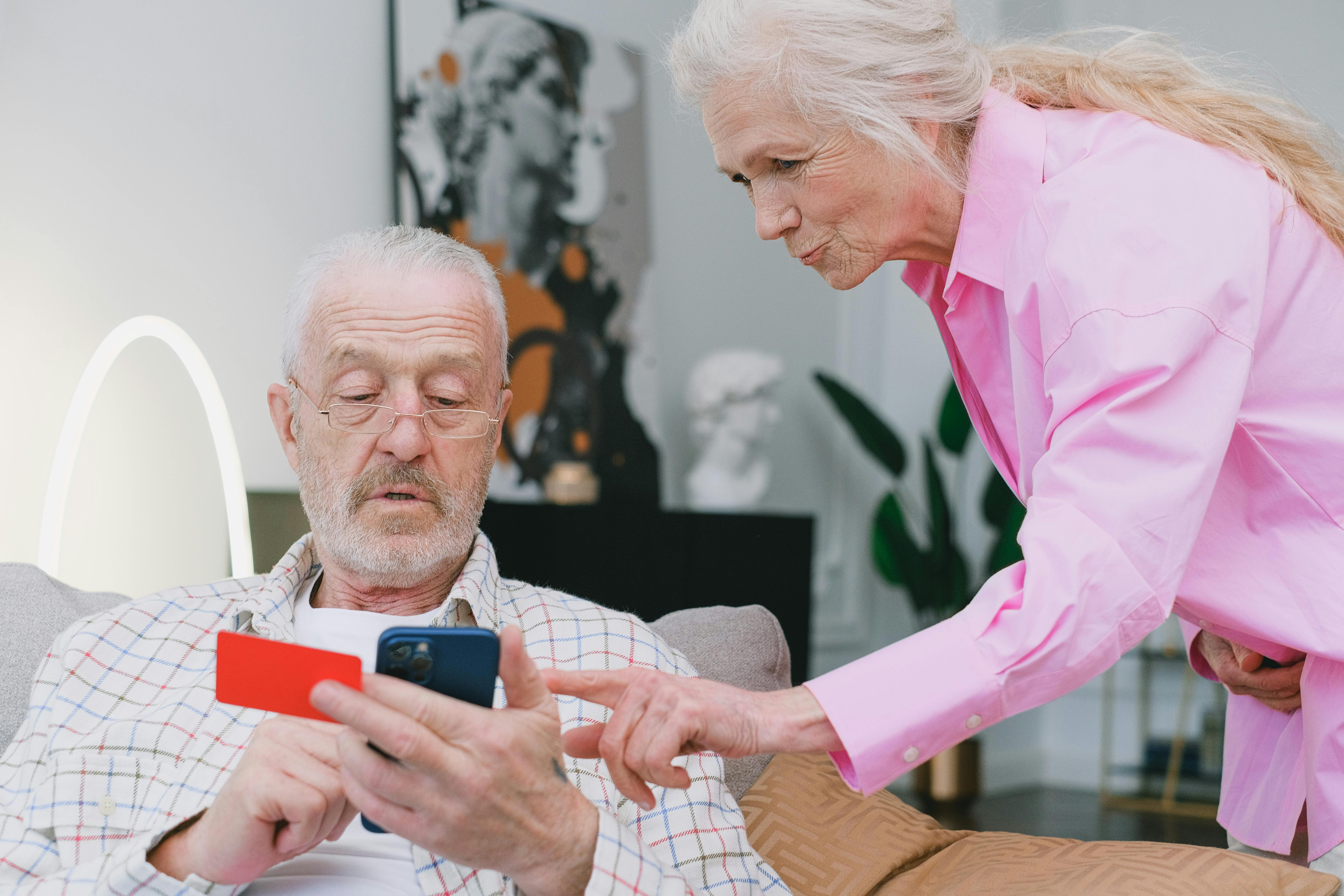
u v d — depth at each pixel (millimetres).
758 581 3010
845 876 1136
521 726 738
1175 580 859
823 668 4180
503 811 745
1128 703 4496
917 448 4508
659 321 3602
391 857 1033
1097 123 1028
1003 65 1142
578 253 3270
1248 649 1130
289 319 1188
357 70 2744
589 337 3289
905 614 4617
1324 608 977
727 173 1100
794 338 4133
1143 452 871
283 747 834
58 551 1735
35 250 2129
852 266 1107
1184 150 962
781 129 1021
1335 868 1035
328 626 1184
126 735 1073
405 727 693
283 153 2574
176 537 2320
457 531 1157
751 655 1353
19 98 2113
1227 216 926
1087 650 844
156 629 1183
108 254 2240
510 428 3049
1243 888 966
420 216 2826
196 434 2371
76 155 2197
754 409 3506
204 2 2416
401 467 1132
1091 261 918
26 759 1098
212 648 1170
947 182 1066
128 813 1044
